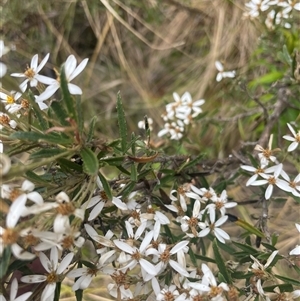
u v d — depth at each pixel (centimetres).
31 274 15
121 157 15
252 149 31
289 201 25
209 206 18
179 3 39
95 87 43
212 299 14
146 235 16
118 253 16
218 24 40
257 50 34
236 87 30
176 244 16
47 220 13
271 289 16
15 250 12
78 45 44
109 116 40
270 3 26
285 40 29
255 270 16
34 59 16
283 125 30
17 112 16
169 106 30
